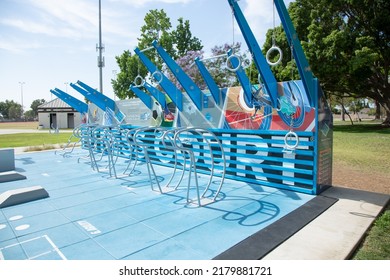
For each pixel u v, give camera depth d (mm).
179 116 7262
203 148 6555
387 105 20906
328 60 15906
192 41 23766
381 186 5324
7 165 7078
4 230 3365
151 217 3748
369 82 19203
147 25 21391
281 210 3941
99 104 10086
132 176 6320
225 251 2752
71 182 5820
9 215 3871
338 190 4871
